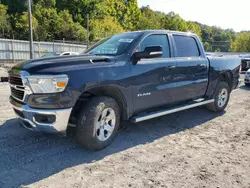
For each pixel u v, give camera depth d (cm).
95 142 343
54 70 304
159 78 411
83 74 319
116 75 350
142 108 402
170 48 446
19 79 324
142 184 273
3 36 4141
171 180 284
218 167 318
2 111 536
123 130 447
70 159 327
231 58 605
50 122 310
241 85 1093
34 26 4288
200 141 408
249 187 273
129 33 433
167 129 464
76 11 5753
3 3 4944
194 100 530
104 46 424
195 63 486
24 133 411
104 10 6297
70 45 3306
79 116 335
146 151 362
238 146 390
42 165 308
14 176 281
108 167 310
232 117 561
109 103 353
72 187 263
